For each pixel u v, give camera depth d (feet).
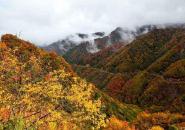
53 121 53.36
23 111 54.08
